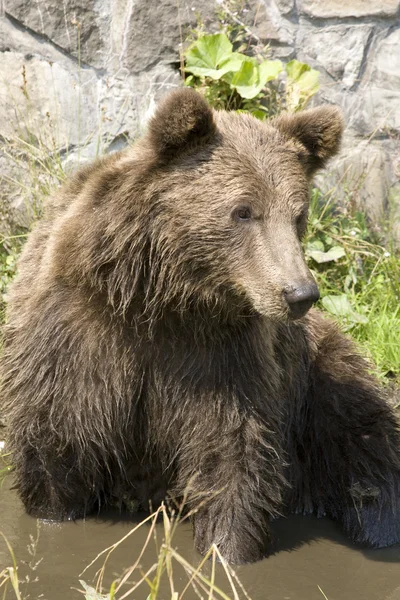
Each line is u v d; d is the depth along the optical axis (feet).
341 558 31.24
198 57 49.75
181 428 30.68
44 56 49.78
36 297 31.27
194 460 30.42
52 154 49.93
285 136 30.73
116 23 49.62
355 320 45.47
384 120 51.67
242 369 30.30
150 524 32.76
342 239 49.57
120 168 29.32
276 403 31.14
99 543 31.01
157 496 33.35
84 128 50.55
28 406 31.27
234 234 28.66
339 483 34.12
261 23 50.72
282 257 27.96
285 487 34.09
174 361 30.42
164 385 30.60
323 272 49.11
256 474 30.12
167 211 28.78
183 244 28.86
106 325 30.27
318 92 51.62
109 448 31.89
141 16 49.60
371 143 51.78
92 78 50.21
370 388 35.19
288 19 50.93
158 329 30.19
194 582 28.50
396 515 32.94
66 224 30.09
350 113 51.72
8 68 49.75
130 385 30.81
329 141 31.48
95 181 29.63
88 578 28.48
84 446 31.48
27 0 48.78
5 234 49.01
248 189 28.55
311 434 34.76
